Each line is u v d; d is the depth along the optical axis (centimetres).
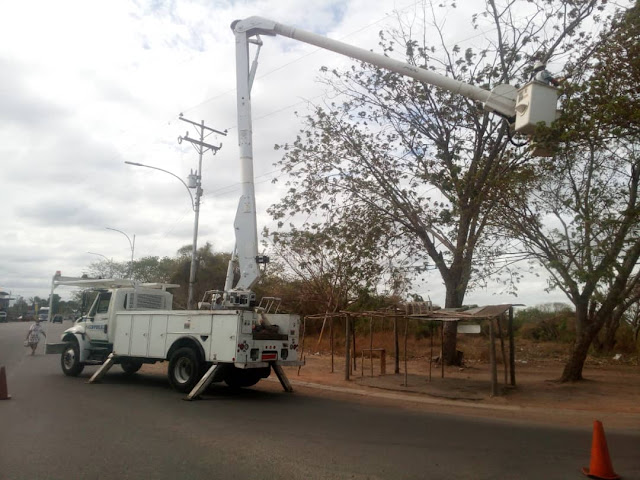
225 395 1249
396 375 1716
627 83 1168
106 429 817
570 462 682
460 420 1002
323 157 1934
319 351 2756
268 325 1266
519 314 3862
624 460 704
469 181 1634
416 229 1922
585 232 1291
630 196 1510
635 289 1928
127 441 740
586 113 1144
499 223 1516
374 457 682
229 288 1306
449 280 1939
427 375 1745
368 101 1909
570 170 1427
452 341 2025
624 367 2106
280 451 701
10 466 612
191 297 2773
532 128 894
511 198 1498
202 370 1213
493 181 1466
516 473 624
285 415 990
